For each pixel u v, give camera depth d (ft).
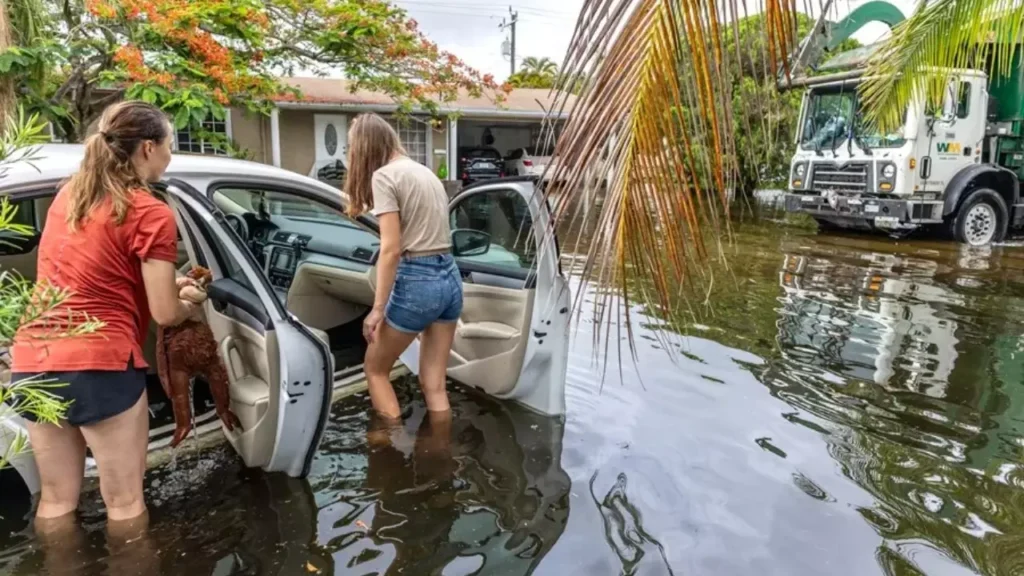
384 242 10.67
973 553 8.70
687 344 17.19
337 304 14.62
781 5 4.70
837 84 35.24
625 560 8.32
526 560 8.27
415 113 50.72
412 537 8.68
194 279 9.02
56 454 8.02
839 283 25.17
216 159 11.32
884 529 9.20
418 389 13.55
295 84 52.11
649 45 4.58
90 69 26.99
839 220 39.01
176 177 9.87
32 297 4.81
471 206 13.50
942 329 19.04
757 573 8.15
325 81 56.39
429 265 11.05
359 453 10.87
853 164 36.22
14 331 4.64
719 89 4.70
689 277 5.21
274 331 8.90
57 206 7.52
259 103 30.32
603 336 17.34
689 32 4.59
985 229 36.42
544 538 8.75
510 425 12.06
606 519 9.23
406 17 32.86
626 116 4.66
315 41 31.17
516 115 57.67
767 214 47.09
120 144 7.37
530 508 9.45
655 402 13.39
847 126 36.37
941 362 16.19
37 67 20.56
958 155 35.47
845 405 13.51
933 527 9.28
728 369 15.43
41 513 8.30
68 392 7.22
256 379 9.50
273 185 11.08
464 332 13.43
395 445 11.20
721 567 8.25
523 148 69.72
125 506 8.38
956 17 14.61
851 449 11.57
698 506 9.65
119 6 24.54
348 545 8.45
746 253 31.55
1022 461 11.25
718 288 23.75
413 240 10.94
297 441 9.33
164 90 23.31
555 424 12.17
